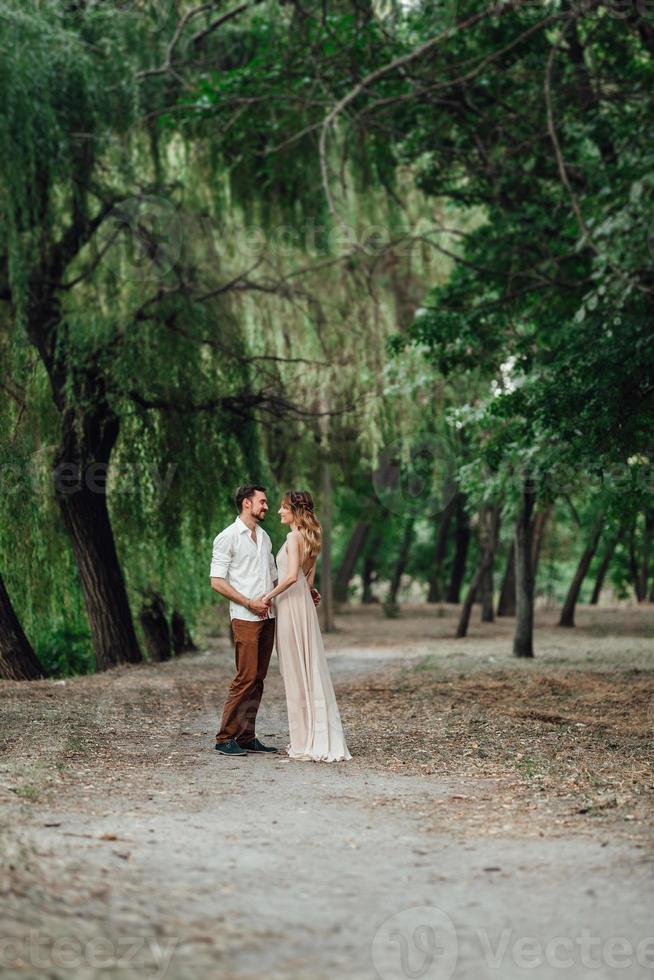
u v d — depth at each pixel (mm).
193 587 18281
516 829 6180
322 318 20281
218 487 17312
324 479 27469
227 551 8883
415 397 22422
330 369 20078
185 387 16797
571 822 6383
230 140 18109
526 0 14883
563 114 17000
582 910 4645
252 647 8883
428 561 49344
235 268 18891
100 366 16484
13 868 4816
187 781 7523
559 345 15703
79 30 16625
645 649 21688
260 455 18125
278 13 16766
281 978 3777
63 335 16125
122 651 17688
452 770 8219
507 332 16891
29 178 15234
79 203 16938
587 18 16094
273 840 5801
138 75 16859
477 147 17609
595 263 13930
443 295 17906
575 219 16312
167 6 17531
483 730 10438
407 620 34750
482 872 5219
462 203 19078
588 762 8672
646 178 13875
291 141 16688
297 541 8750
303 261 20203
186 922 4320
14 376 15445
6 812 6176
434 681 15453
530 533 20094
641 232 13852
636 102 16594
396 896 4797
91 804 6582
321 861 5379
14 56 14742
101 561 17203
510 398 15641
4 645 15891
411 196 22656
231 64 18562
